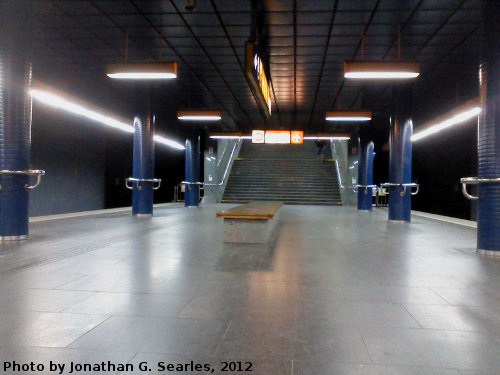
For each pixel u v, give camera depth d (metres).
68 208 13.58
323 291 3.53
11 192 6.32
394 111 10.77
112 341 2.37
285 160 25.11
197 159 17.81
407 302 3.22
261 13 6.69
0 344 2.31
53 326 2.60
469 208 16.25
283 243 6.41
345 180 20.31
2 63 6.18
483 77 5.71
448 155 18.88
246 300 3.23
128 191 19.08
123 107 14.96
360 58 8.95
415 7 6.34
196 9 6.58
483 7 5.67
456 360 2.17
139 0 6.30
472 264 4.83
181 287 3.61
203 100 13.74
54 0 6.33
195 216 11.78
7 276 3.97
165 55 9.01
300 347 2.31
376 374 2.00
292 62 9.27
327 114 11.24
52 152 12.57
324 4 6.29
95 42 8.23
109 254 5.25
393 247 6.13
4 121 6.22
